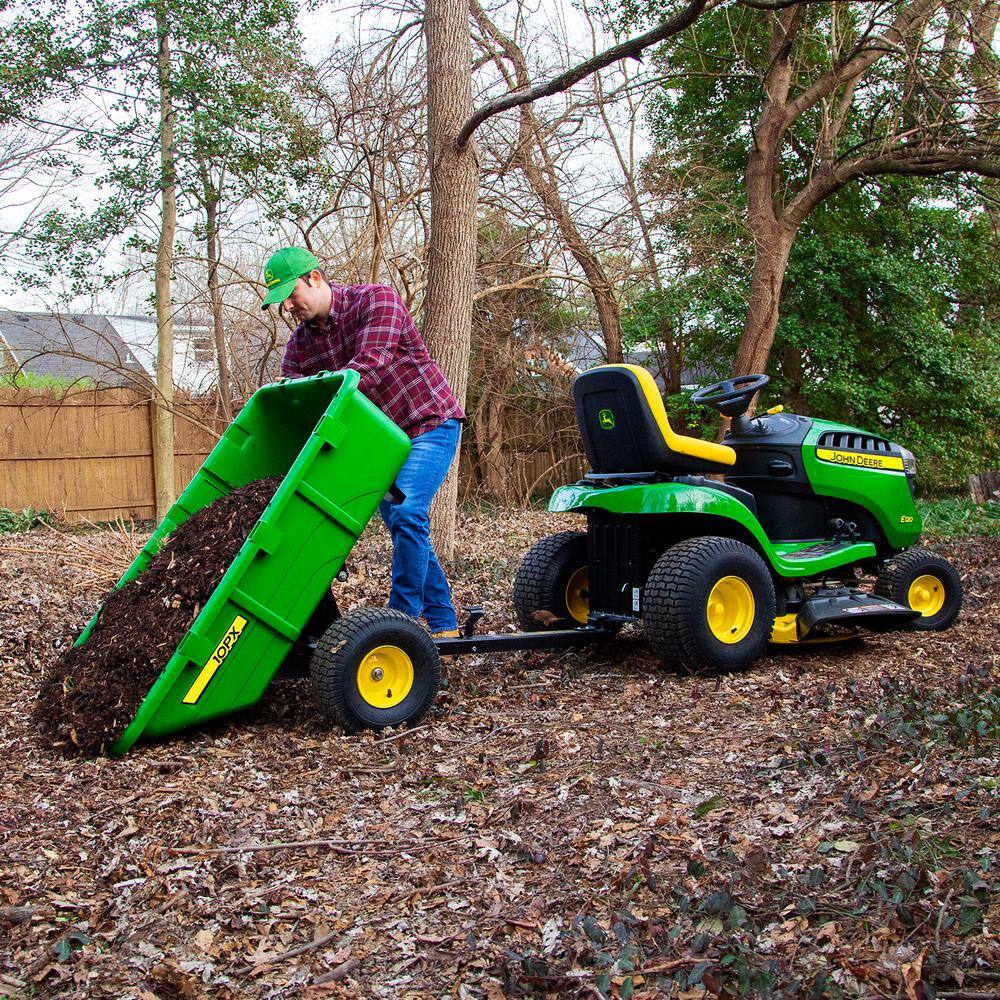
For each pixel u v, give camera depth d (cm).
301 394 480
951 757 384
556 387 1766
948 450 1827
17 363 1545
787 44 1512
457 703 493
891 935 255
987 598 791
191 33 1238
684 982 237
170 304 1359
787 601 598
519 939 267
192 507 490
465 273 905
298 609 431
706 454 568
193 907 287
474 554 1013
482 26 1357
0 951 265
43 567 840
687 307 1659
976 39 1257
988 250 1827
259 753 416
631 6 1602
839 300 1761
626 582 564
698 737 434
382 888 298
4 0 1240
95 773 389
